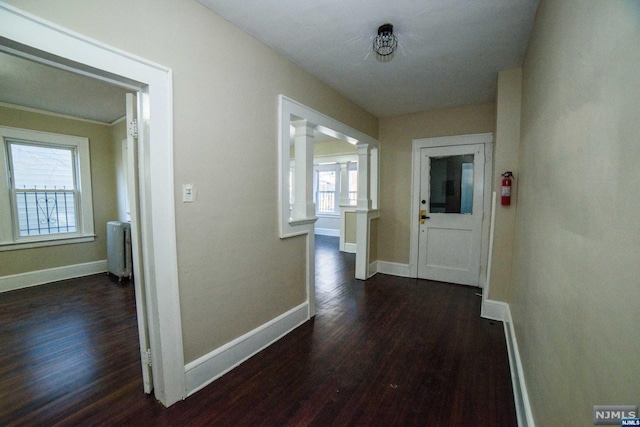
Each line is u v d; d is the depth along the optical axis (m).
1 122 3.54
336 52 2.32
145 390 1.72
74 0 1.21
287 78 2.42
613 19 0.65
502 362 2.07
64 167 4.14
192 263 1.73
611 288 0.63
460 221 3.86
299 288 2.69
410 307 3.09
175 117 1.60
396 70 2.66
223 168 1.89
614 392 0.60
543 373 1.21
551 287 1.15
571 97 0.96
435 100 3.49
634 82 0.55
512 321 2.32
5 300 3.28
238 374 1.92
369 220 4.11
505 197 2.65
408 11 1.81
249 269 2.13
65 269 4.09
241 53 1.99
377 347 2.28
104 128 4.50
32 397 1.70
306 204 2.75
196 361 1.77
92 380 1.86
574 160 0.91
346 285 3.86
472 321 2.74
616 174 0.62
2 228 3.59
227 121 1.91
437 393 1.75
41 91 3.14
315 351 2.22
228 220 1.95
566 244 0.97
